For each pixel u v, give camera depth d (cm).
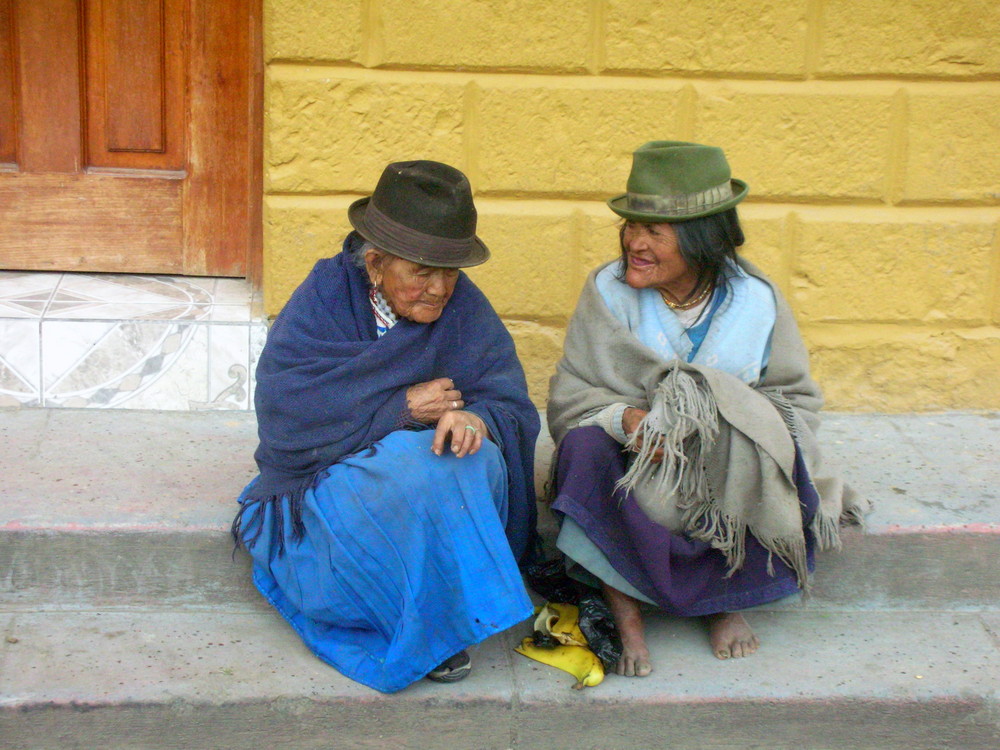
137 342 373
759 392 306
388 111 369
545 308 391
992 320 401
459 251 270
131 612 311
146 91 402
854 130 382
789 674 297
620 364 307
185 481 330
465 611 275
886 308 397
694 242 292
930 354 402
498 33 366
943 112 382
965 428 395
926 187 388
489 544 274
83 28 395
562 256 387
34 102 399
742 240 303
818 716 290
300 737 280
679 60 373
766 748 292
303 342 285
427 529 271
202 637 301
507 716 283
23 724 272
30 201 407
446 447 280
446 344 294
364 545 274
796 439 301
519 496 297
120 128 405
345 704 279
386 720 280
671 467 283
